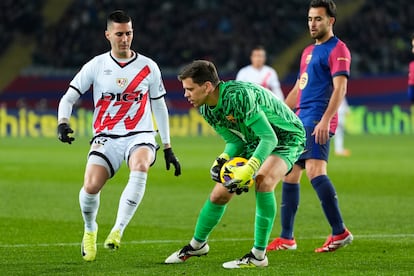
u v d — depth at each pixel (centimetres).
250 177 2414
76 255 2861
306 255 2889
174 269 2550
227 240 3272
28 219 3897
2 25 14412
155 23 14925
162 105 2886
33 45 14288
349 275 2445
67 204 4525
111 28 2789
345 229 2972
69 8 14938
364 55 14688
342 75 3019
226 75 13625
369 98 13675
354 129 13588
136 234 3450
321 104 3083
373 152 8938
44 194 5019
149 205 4516
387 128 13475
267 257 2836
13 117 12588
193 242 2666
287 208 3050
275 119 2542
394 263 2681
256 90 2469
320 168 3019
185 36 14800
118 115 2797
